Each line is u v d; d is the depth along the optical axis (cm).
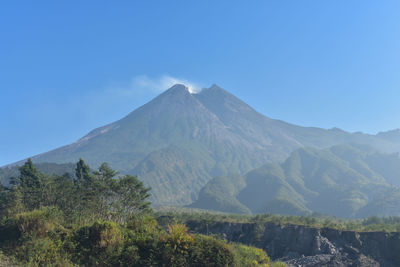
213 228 11325
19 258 2292
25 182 7369
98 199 6212
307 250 9588
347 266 8088
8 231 2688
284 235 10425
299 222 11281
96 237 2733
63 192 6750
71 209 6372
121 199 6488
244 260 3378
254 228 10788
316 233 9806
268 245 10344
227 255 2862
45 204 6575
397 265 8212
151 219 3381
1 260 2159
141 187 6606
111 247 2588
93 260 2477
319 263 8212
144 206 6538
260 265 3566
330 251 9012
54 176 8138
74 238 2719
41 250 2380
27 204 6475
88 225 2911
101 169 6831
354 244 9056
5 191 8088
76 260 2467
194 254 2695
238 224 11238
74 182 7569
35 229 2648
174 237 2745
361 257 8338
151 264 2536
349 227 10319
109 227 2798
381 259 8388
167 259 2600
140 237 2772
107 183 6438
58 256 2408
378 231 9194
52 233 2700
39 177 7338
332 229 9781
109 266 2472
